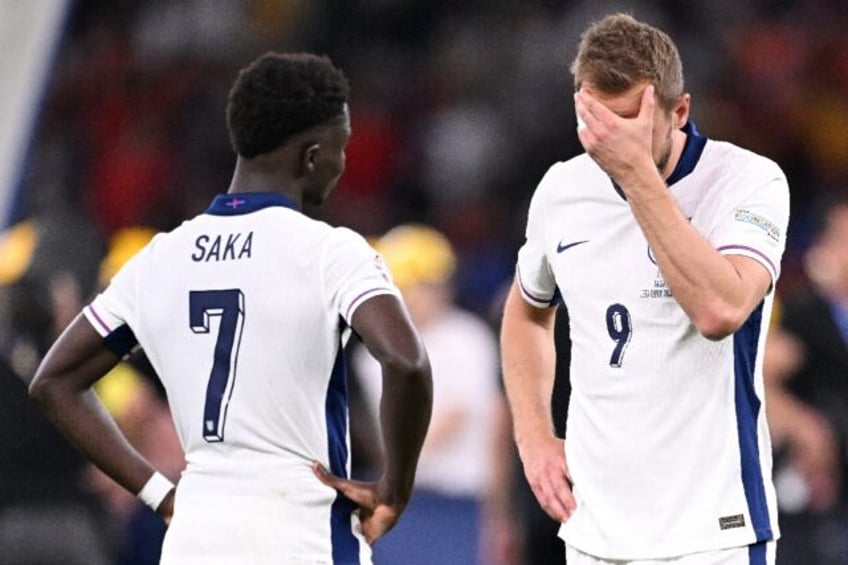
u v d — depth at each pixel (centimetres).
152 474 1650
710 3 6350
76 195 5725
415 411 1527
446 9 6425
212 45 6269
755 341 1566
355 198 5788
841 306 3017
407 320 1532
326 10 6456
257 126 1588
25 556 2370
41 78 2369
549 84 6022
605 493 1582
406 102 6159
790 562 2667
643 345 1561
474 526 3212
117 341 1634
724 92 6091
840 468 2752
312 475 1549
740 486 1545
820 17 6391
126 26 6312
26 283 2495
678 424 1550
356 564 1569
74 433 1642
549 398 1734
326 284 1541
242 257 1566
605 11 6272
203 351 1566
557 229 1631
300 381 1545
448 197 5722
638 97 1489
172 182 5769
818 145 6072
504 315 1772
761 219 1535
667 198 1473
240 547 1532
